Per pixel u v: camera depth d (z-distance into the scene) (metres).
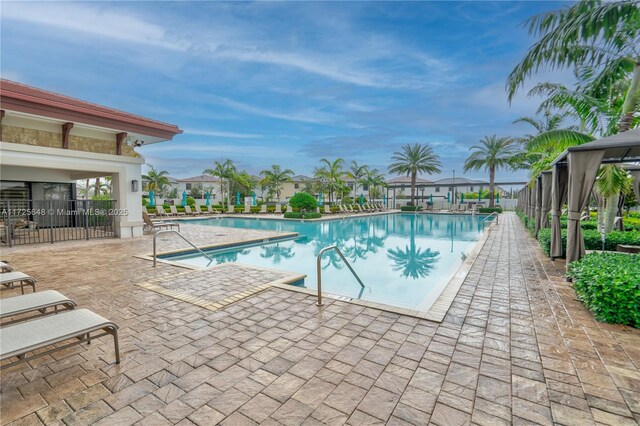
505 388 2.55
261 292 5.06
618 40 6.96
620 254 5.45
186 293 5.00
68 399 2.44
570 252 5.71
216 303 4.55
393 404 2.37
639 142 4.86
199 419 2.22
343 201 38.59
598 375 2.72
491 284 5.56
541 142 9.02
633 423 2.16
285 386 2.60
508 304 4.52
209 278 5.84
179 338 3.47
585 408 2.31
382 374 2.76
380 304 4.50
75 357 3.05
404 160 35.75
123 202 11.34
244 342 3.37
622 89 8.25
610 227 8.84
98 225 12.24
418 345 3.29
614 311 3.75
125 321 3.94
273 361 2.99
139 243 10.28
